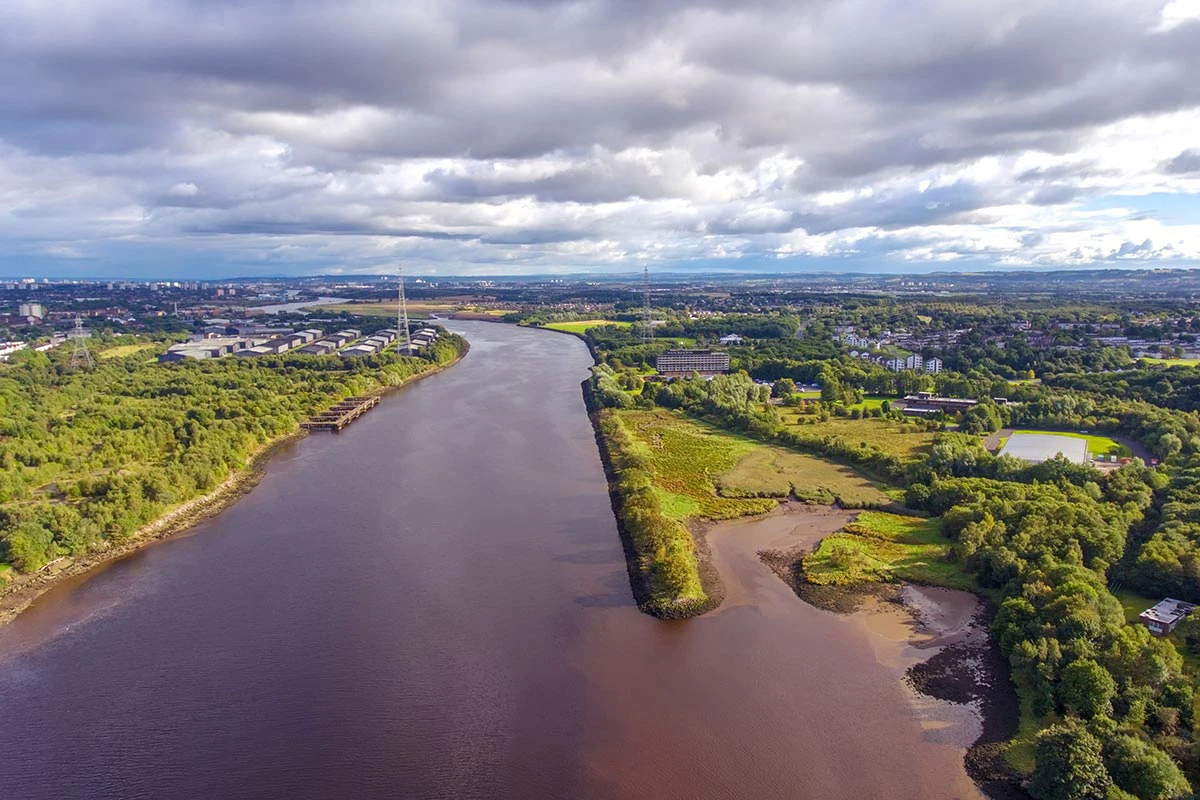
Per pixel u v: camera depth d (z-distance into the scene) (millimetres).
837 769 91812
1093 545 133625
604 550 154500
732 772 91562
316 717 103000
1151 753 82062
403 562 150125
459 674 112000
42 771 93812
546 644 119750
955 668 112250
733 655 116062
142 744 98438
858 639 120562
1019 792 87688
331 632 124188
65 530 153750
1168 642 101500
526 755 95062
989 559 136750
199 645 121062
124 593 139500
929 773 91062
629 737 98000
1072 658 100438
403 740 98125
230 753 96438
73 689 110250
